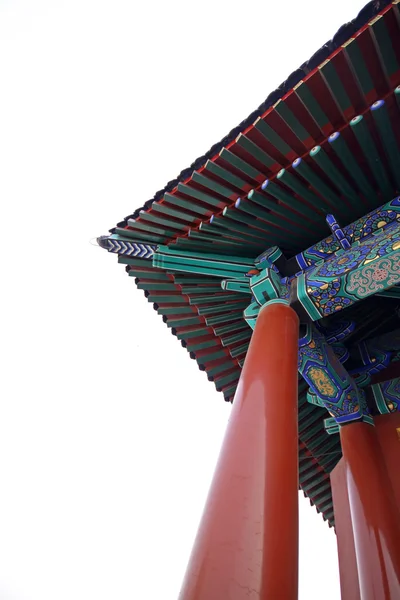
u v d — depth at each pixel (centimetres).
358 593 521
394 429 584
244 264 616
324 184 523
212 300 677
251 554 262
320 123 475
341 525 594
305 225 587
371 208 560
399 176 511
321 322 644
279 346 436
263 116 482
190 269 642
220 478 316
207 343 769
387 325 726
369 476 520
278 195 539
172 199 576
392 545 455
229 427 361
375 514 483
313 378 593
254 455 323
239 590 243
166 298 728
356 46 408
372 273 481
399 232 495
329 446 827
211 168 530
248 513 284
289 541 279
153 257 655
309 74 443
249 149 508
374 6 389
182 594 252
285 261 588
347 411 593
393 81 430
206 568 256
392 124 459
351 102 453
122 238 651
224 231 603
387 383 636
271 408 362
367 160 494
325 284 501
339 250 547
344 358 670
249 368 415
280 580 255
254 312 551
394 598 421
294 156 513
